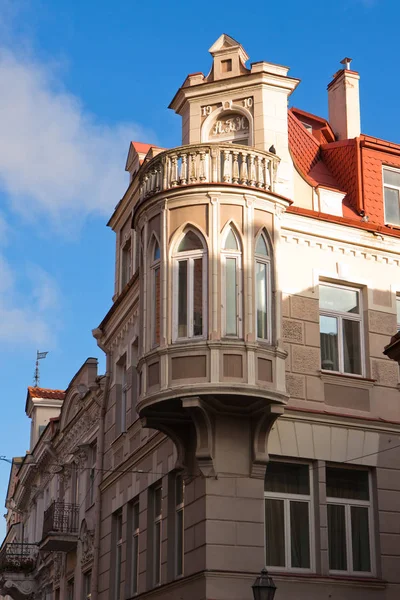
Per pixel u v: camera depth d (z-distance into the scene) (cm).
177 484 2169
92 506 2956
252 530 1897
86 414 3169
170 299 1956
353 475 2095
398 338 1759
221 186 1981
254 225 1988
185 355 1894
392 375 2188
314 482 2027
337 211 2275
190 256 1975
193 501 1956
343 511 2058
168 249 1989
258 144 2195
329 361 2144
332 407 2083
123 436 2617
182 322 1942
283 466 2022
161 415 1966
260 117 2214
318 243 2191
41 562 3850
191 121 2280
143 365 1975
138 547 2356
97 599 2675
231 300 1936
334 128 2727
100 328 2905
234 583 1847
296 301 2117
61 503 3158
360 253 2239
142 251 2097
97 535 2744
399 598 2017
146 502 2330
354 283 2212
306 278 2147
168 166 2041
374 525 2073
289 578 1902
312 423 2044
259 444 1934
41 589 3891
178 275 1977
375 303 2222
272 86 2248
